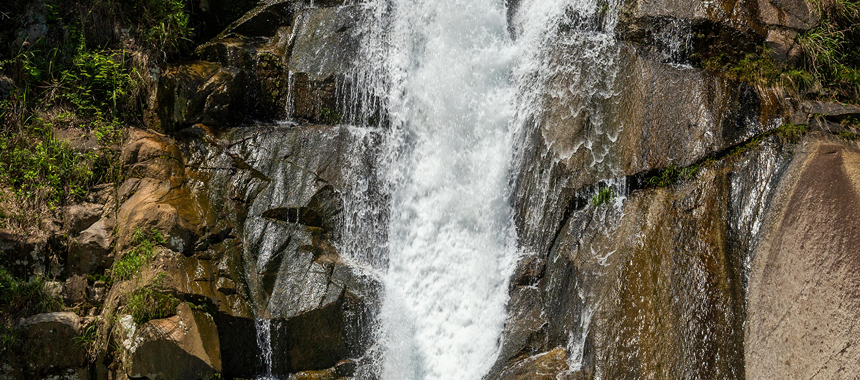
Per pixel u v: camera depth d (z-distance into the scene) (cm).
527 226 684
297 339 645
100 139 698
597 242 627
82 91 727
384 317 673
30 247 618
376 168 729
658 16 667
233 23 793
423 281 706
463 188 715
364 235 712
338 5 793
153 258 608
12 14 731
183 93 717
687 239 581
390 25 767
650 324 561
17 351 579
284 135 725
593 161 650
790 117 614
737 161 603
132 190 666
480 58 736
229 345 626
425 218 722
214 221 667
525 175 692
